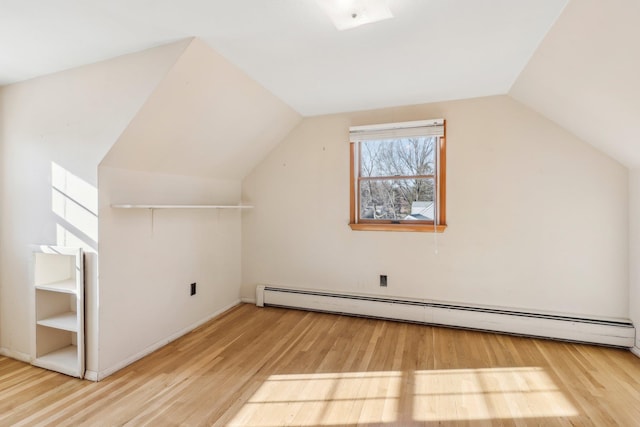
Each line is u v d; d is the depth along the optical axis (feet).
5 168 8.37
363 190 11.43
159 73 6.70
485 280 9.98
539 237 9.42
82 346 7.27
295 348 8.77
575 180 9.03
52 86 7.75
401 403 6.32
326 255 11.82
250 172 12.73
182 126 8.24
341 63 7.70
